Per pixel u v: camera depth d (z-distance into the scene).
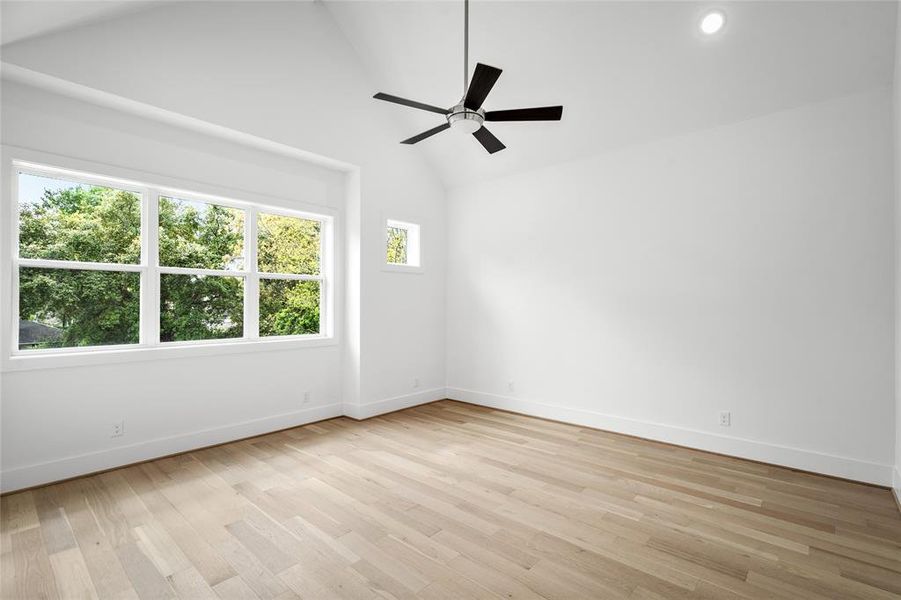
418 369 5.21
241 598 1.78
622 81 3.57
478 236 5.27
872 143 2.96
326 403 4.54
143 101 3.05
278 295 4.25
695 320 3.70
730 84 3.28
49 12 2.36
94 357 3.03
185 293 3.58
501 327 5.04
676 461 3.38
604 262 4.24
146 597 1.78
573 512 2.54
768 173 3.35
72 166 2.93
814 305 3.18
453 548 2.15
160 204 3.44
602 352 4.25
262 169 3.96
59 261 2.94
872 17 2.65
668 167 3.85
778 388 3.32
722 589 1.86
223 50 3.48
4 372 2.70
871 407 2.98
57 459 2.89
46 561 2.02
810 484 2.95
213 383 3.66
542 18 3.37
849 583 1.90
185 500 2.64
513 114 2.95
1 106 2.69
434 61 4.11
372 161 4.65
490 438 3.94
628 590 1.84
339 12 4.19
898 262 2.75
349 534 2.27
